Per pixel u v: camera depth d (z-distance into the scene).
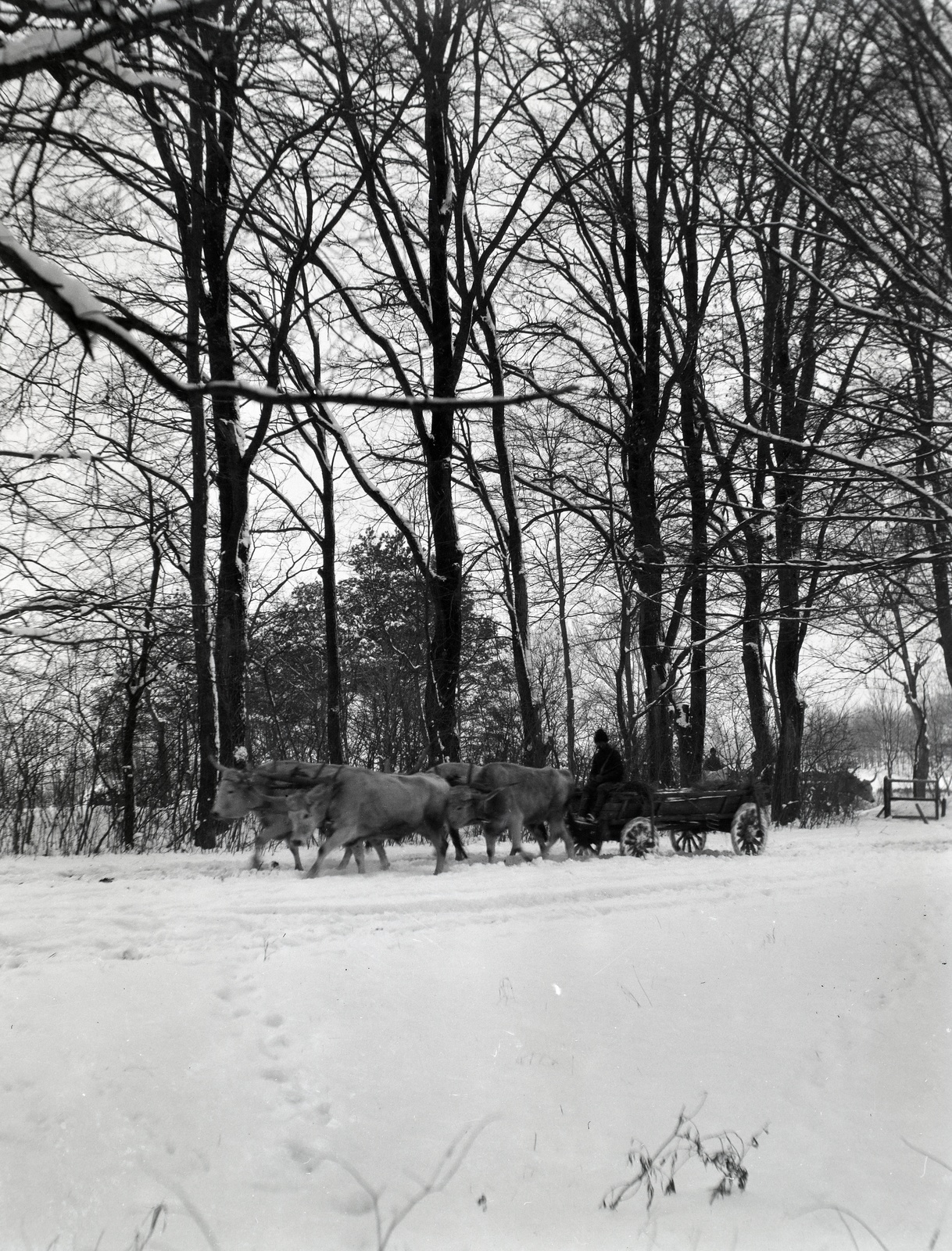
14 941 8.80
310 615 34.59
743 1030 7.50
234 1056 6.30
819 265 7.02
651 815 15.81
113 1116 5.55
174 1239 4.75
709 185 6.69
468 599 28.45
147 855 16.61
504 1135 5.77
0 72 3.59
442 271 22.09
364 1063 6.42
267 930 9.35
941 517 6.86
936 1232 5.05
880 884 13.26
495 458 25.48
